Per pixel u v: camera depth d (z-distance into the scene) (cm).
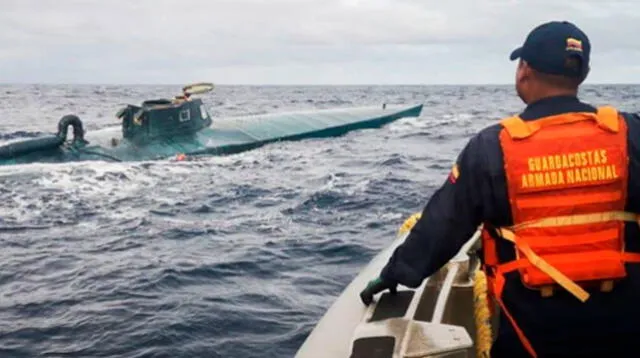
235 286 854
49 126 4009
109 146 1953
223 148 2125
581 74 248
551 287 237
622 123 242
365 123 2861
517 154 238
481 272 344
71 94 11350
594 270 234
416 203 1361
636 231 242
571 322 240
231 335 689
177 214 1307
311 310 765
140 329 708
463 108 5525
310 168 1873
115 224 1231
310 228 1166
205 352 648
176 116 2092
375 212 1285
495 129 248
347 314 337
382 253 419
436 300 353
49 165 1803
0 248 1070
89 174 1717
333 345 308
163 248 1053
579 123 242
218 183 1636
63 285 872
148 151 1970
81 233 1168
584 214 235
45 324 734
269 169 1858
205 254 1009
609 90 12150
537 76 249
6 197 1469
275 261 964
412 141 2588
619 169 235
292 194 1477
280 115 2659
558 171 236
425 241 254
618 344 244
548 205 236
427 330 306
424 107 5719
